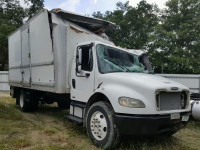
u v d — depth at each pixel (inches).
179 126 180.4
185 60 895.1
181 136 228.4
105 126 176.6
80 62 213.9
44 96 340.2
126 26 1112.8
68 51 242.5
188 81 527.2
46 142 193.6
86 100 209.6
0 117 293.9
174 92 174.6
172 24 1013.2
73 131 233.1
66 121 281.1
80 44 225.3
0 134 214.2
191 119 287.3
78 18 261.4
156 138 205.8
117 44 1059.3
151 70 235.1
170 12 1065.5
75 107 225.8
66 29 243.6
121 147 179.3
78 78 222.2
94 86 200.8
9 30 1168.2
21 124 257.9
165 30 987.3
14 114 314.5
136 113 159.6
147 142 195.5
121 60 215.2
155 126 159.3
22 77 348.8
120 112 164.6
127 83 172.7
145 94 162.7
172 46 946.1
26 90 346.0
